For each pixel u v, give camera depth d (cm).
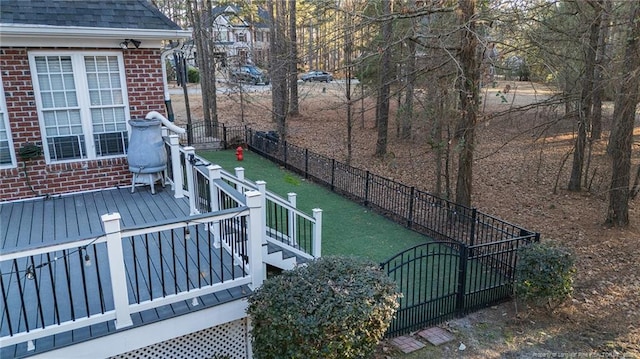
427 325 581
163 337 400
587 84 796
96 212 630
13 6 612
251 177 1330
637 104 880
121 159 739
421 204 938
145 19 688
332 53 1221
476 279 632
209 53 1916
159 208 648
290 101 2236
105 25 651
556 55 770
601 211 1073
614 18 789
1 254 312
